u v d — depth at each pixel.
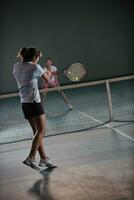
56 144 6.89
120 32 14.18
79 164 5.70
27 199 4.62
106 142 6.68
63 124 8.55
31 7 13.36
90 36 13.96
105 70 14.23
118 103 10.34
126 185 4.75
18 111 10.74
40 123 5.53
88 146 6.56
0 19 13.16
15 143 7.37
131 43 14.27
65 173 5.39
